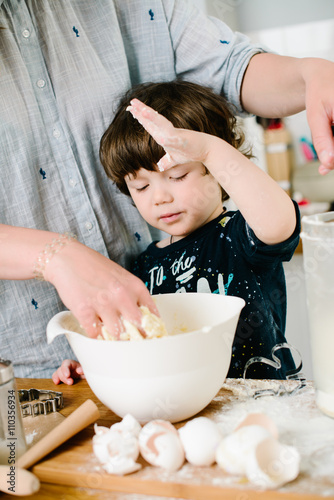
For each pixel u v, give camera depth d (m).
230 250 1.03
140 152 0.95
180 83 1.07
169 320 0.78
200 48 1.10
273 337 1.02
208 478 0.51
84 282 0.64
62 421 0.66
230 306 0.71
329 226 0.55
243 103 1.11
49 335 0.62
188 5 1.12
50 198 1.05
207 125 1.03
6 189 1.00
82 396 0.77
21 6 0.98
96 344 0.58
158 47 1.12
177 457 0.52
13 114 0.98
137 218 1.18
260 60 1.04
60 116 1.04
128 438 0.54
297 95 0.97
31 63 1.00
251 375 0.98
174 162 0.76
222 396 0.70
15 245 0.70
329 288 0.55
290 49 2.14
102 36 1.07
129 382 0.59
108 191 1.14
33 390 0.77
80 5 1.05
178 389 0.59
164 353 0.57
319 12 2.07
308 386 0.69
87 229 1.09
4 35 0.97
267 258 0.87
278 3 2.05
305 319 1.38
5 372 0.59
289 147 1.95
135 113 0.70
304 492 0.47
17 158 0.99
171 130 0.71
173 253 1.12
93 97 1.05
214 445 0.52
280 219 0.77
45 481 0.56
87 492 0.54
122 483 0.52
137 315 0.62
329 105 0.73
